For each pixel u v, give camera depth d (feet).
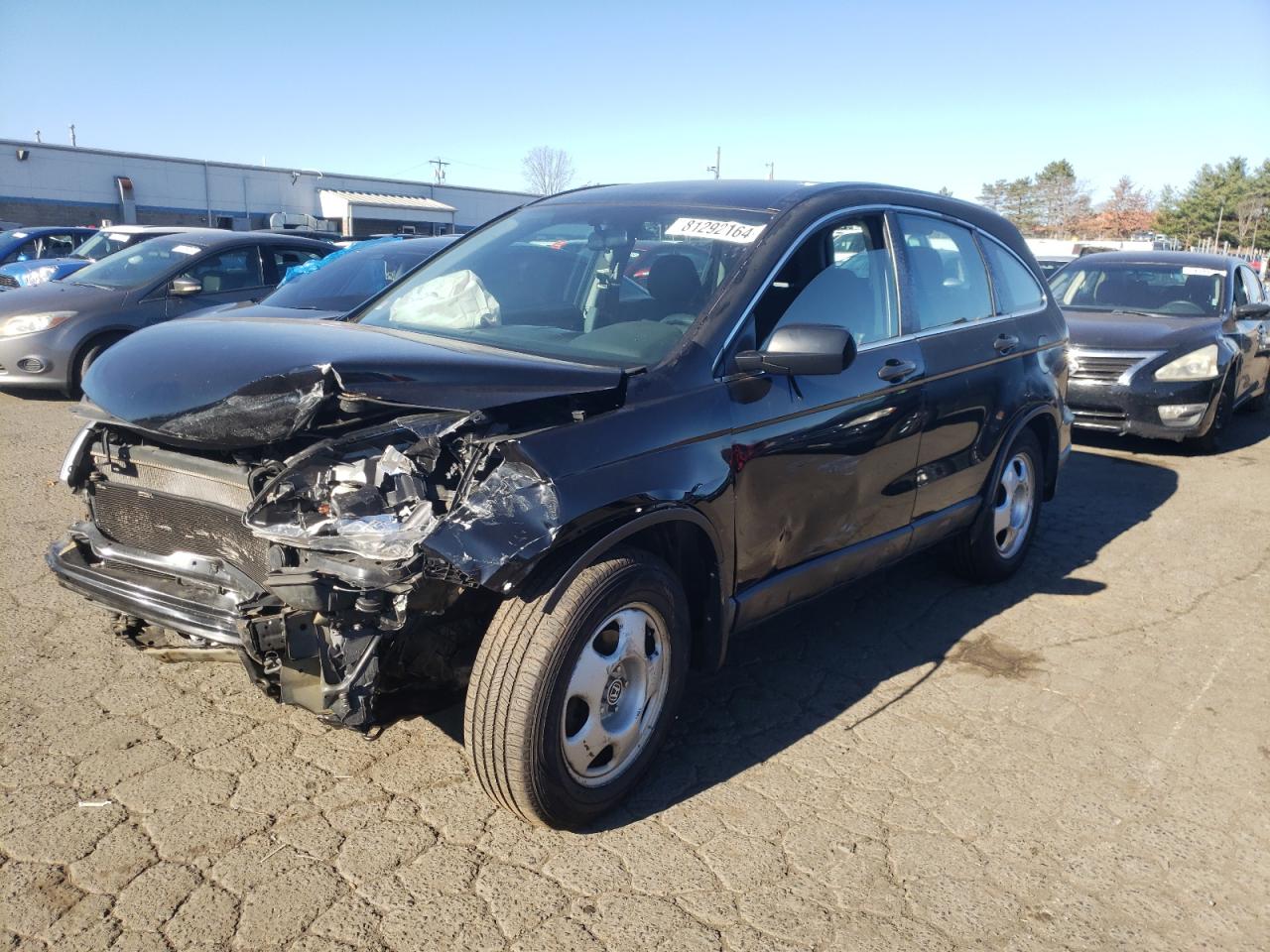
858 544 13.38
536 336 11.80
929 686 13.70
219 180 140.77
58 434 26.61
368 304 14.12
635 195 14.08
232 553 9.78
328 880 9.12
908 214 14.90
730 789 10.98
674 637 10.57
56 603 14.79
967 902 9.32
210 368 9.64
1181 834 10.56
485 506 8.77
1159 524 21.95
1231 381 29.40
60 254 63.36
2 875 8.93
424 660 9.76
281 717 11.90
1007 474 17.08
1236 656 15.05
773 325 11.78
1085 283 33.22
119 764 10.75
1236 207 296.10
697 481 10.41
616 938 8.61
